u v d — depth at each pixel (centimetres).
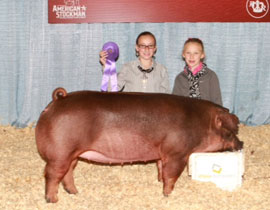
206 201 404
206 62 666
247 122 694
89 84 666
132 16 638
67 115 372
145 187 439
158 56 661
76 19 638
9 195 411
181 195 414
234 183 431
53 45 652
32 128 665
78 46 655
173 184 405
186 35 656
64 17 637
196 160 430
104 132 380
